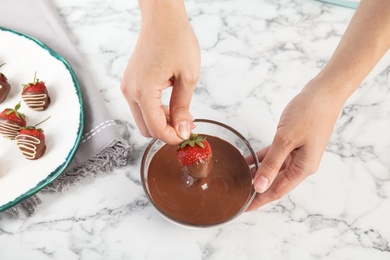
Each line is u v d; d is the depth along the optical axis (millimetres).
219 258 607
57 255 606
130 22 787
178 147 609
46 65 716
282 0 813
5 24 763
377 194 644
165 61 559
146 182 596
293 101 589
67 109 682
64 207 634
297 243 616
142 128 611
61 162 639
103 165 660
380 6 574
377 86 727
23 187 622
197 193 599
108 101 716
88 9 799
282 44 766
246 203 581
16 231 619
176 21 582
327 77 585
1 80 694
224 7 803
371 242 615
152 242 615
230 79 732
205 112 703
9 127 655
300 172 590
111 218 629
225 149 627
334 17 794
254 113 705
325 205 637
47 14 768
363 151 674
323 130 572
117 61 750
